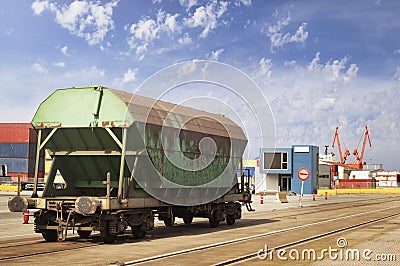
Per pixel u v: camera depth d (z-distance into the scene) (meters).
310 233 17.19
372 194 77.31
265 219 24.34
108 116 14.59
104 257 11.48
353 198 57.56
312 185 68.12
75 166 15.62
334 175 84.25
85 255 11.81
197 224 21.45
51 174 15.38
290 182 69.56
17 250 12.70
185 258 11.33
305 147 68.12
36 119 15.36
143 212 15.47
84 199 13.57
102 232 14.06
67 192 15.98
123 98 14.77
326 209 33.84
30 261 10.82
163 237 16.11
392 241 14.69
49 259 11.13
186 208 18.16
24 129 72.56
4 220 22.91
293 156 68.44
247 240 15.09
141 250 12.75
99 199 13.73
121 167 14.31
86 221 14.19
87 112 14.83
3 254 11.92
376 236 16.09
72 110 15.01
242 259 11.24
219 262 10.71
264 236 16.23
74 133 15.06
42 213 14.75
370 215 27.14
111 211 14.07
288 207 36.62
